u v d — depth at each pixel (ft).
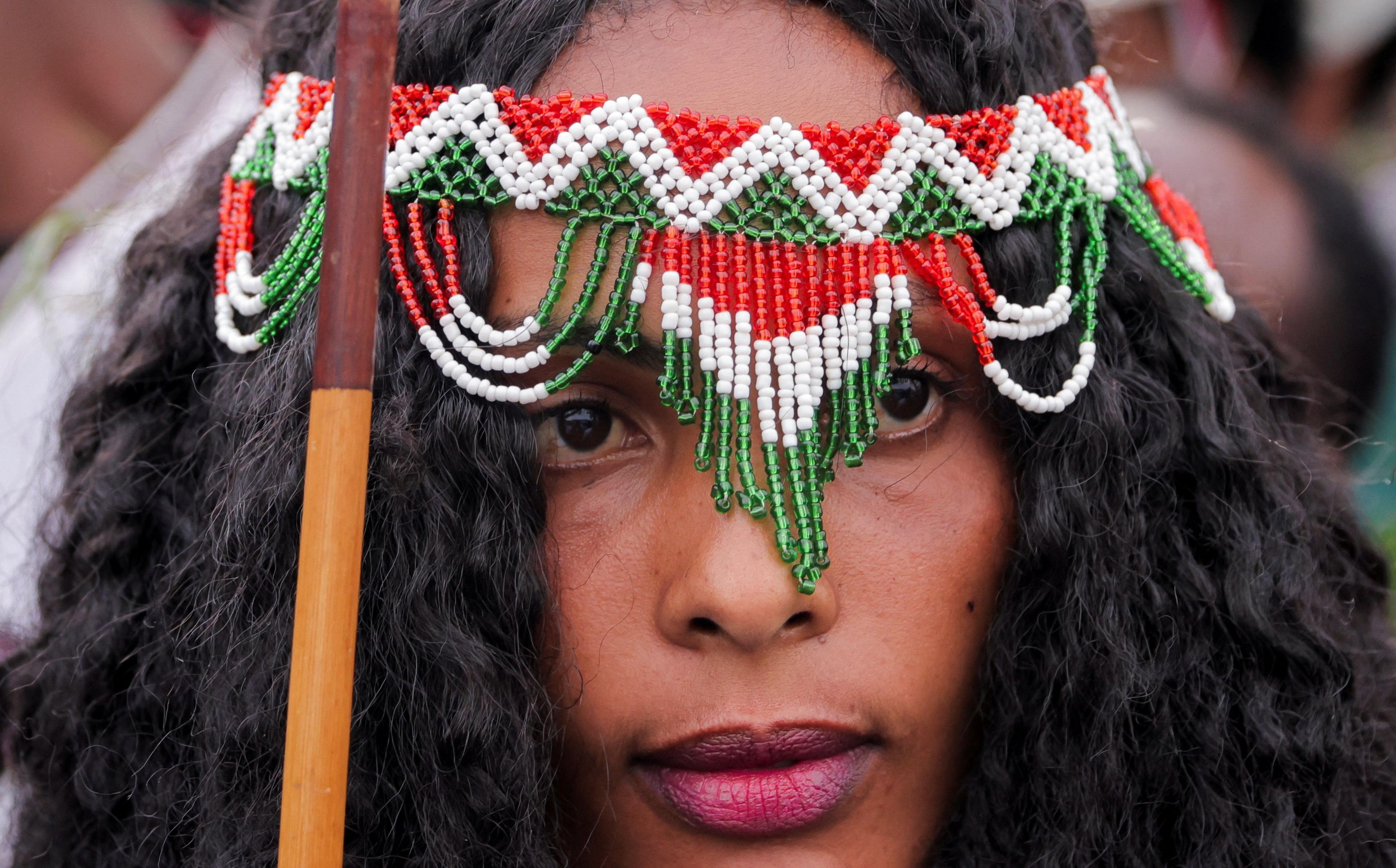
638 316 3.70
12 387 6.31
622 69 3.79
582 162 3.69
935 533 3.98
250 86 5.63
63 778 4.83
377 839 4.06
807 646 3.82
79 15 6.68
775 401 3.80
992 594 4.14
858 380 3.81
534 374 3.86
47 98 6.67
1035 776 4.32
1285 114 9.08
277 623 4.05
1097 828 4.32
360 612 4.03
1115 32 7.05
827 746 3.91
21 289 6.45
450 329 3.83
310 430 3.10
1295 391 5.58
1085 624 4.27
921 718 4.01
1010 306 3.92
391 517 4.00
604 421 3.97
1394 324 7.30
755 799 3.88
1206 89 7.67
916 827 4.17
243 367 4.32
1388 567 5.50
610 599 3.89
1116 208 4.38
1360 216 7.47
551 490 3.98
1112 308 4.45
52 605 5.07
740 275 3.71
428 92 3.88
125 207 6.06
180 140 6.08
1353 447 7.09
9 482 6.23
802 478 3.72
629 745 3.91
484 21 3.92
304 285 4.04
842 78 3.85
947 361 3.97
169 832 4.38
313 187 4.07
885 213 3.77
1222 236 6.59
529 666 3.99
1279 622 4.57
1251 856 4.43
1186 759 4.44
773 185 3.71
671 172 3.68
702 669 3.81
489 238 3.83
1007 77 4.04
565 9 3.84
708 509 3.76
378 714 4.05
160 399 4.85
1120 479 4.31
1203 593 4.45
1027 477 4.17
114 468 4.81
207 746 4.14
